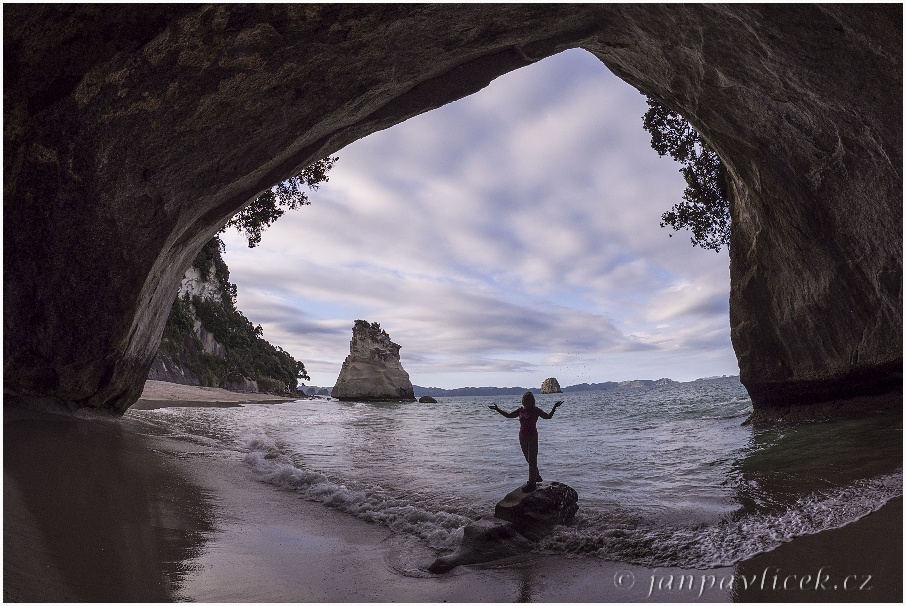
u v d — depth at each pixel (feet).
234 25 20.74
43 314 25.52
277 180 30.60
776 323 40.11
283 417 61.77
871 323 31.78
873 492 16.52
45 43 20.65
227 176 27.07
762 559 11.98
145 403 61.82
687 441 34.63
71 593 9.60
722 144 35.83
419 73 26.94
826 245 32.91
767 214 37.60
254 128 25.39
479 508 18.48
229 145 25.57
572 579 11.93
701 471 23.58
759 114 30.30
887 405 33.06
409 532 16.46
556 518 15.80
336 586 11.67
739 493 18.67
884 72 22.88
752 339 42.34
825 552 11.94
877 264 29.86
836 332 34.47
